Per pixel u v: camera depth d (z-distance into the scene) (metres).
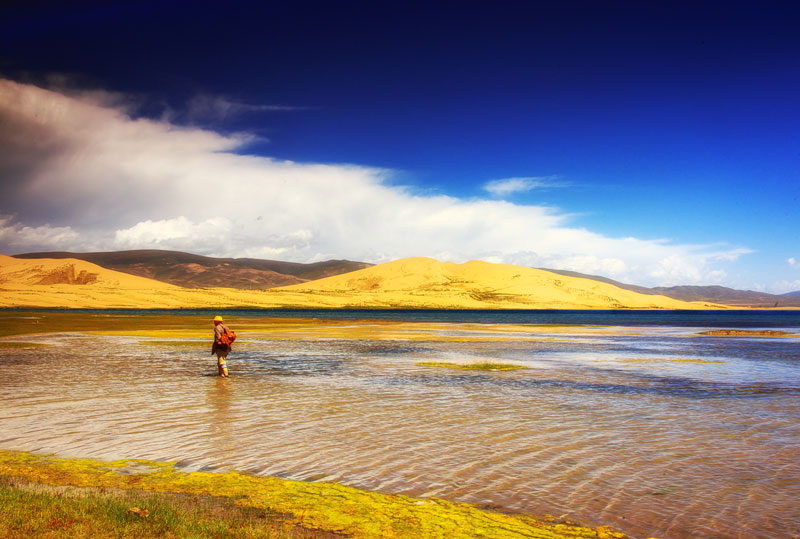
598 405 13.16
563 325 68.88
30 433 9.77
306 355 25.11
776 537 5.85
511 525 6.03
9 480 7.13
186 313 104.81
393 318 92.50
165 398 13.37
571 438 9.84
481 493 7.03
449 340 36.88
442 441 9.53
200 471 7.78
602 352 29.41
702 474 7.85
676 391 15.62
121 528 5.39
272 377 17.50
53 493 6.60
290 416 11.44
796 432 10.43
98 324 50.31
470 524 6.03
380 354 26.12
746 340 42.00
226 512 6.20
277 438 9.61
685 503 6.75
